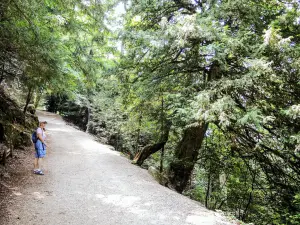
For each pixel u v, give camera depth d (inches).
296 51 239.9
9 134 383.9
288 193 366.6
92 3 331.9
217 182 511.8
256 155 362.9
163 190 312.8
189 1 406.9
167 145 581.0
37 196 231.8
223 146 468.8
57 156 448.5
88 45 454.9
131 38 361.7
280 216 364.2
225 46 268.5
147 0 394.0
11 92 536.4
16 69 301.6
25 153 400.5
